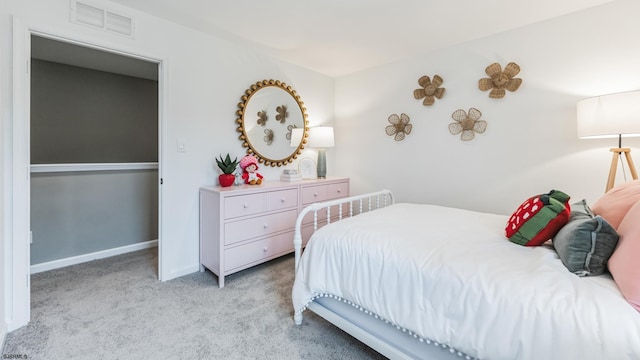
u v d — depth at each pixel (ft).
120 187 10.23
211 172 8.74
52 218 8.78
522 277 3.45
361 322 4.89
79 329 5.67
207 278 8.13
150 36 7.31
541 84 7.63
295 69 11.05
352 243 4.90
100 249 9.78
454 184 9.31
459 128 9.09
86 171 9.44
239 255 7.97
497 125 8.38
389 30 8.13
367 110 11.58
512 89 8.02
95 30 6.50
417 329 3.87
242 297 7.07
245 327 5.83
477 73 8.70
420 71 9.97
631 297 2.85
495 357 3.20
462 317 3.49
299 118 11.21
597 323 2.76
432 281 3.84
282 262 9.43
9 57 5.43
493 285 3.41
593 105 5.98
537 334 2.97
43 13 5.85
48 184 8.71
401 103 10.53
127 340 5.37
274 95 10.30
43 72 9.56
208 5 6.85
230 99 9.09
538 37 7.62
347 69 11.63
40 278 8.02
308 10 7.07
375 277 4.44
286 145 10.82
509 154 8.21
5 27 5.36
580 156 7.16
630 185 4.40
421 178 10.09
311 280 5.27
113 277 8.15
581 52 7.04
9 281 5.54
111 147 11.01
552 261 3.87
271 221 8.74
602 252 3.45
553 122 7.49
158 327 5.79
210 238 8.04
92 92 10.52
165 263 7.92
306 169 11.55
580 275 3.48
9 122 5.47
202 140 8.49
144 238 10.87
